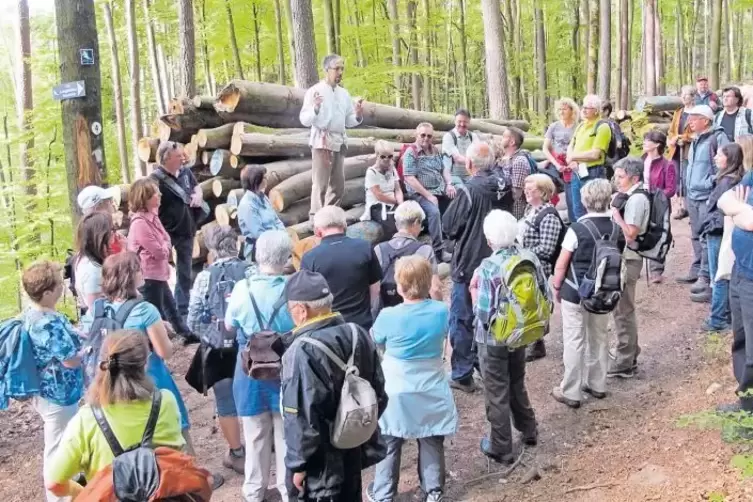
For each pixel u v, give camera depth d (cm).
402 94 2347
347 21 2259
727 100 780
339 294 430
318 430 304
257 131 807
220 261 456
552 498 407
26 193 1458
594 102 757
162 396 287
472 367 563
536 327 426
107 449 271
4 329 394
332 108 723
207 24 1967
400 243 488
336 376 307
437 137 1116
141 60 2367
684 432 446
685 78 2991
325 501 313
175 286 726
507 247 438
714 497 357
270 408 404
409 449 496
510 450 453
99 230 454
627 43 1902
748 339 422
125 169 1762
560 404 527
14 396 389
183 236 705
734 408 447
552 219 512
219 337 438
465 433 504
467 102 2547
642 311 707
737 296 438
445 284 816
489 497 420
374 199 755
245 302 392
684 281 768
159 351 388
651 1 1973
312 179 762
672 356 592
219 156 797
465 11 2427
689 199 734
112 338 281
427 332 391
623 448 449
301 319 320
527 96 2736
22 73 1630
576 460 447
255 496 413
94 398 276
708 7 2922
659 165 762
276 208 774
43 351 394
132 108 1692
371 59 2236
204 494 271
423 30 2064
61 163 1442
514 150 698
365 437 307
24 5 1627
